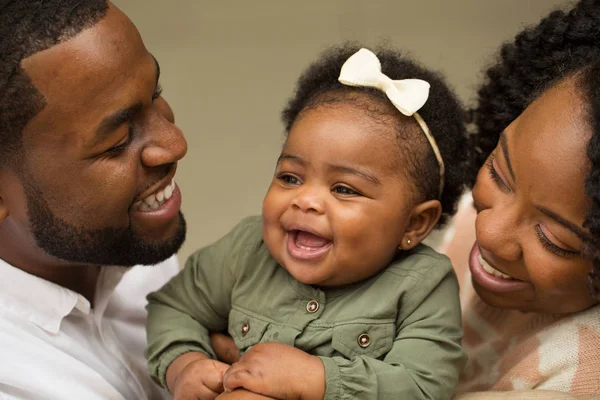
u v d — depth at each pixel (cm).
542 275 106
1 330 116
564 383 112
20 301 120
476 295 137
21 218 117
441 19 302
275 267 126
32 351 117
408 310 119
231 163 275
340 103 120
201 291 130
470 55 280
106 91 109
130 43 112
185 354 123
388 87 119
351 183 116
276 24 315
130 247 121
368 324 117
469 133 139
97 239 118
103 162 113
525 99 125
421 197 123
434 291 121
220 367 115
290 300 122
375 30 299
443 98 130
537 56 124
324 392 107
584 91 103
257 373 107
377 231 117
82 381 121
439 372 113
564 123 102
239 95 291
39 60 106
